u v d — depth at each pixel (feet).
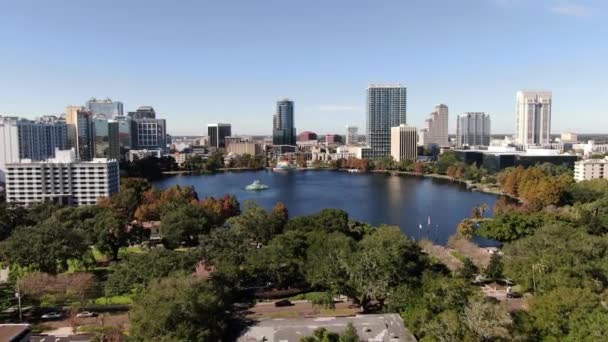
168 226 647.15
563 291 308.81
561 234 497.87
